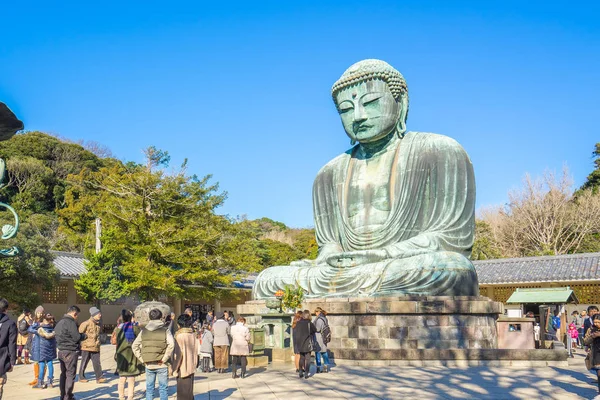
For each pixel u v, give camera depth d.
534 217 53.88
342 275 18.38
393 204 19.84
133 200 32.03
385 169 20.47
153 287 31.66
